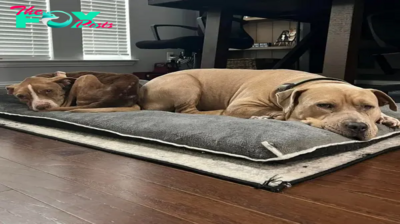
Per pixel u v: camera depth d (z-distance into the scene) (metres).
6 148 1.71
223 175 1.24
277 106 1.98
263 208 0.99
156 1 3.11
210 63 3.20
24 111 2.36
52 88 2.39
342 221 0.90
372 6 3.04
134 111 2.23
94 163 1.44
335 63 2.36
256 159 1.34
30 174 1.31
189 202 1.03
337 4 2.37
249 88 2.14
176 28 6.15
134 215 0.95
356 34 2.36
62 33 4.98
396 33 2.88
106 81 2.44
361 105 1.63
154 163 1.43
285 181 1.15
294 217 0.93
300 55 4.05
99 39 5.41
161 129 1.69
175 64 5.78
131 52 5.68
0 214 0.97
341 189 1.12
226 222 0.90
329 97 1.66
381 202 1.02
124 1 5.59
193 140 1.54
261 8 3.30
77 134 1.95
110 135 1.84
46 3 4.89
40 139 1.90
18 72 4.69
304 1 2.89
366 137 1.57
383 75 3.39
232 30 4.42
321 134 1.51
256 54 5.97
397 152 1.57
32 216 0.96
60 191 1.13
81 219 0.93
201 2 3.06
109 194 1.10
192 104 2.29
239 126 1.60
